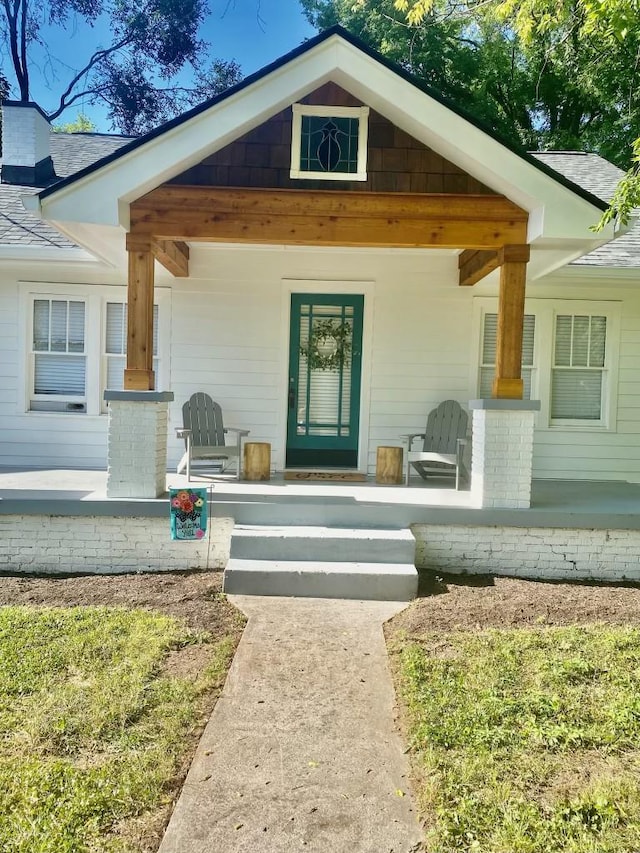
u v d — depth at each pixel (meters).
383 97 5.10
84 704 3.09
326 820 2.41
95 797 2.43
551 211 5.19
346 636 4.11
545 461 7.97
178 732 2.92
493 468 5.61
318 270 7.74
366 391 7.81
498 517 5.55
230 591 4.87
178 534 5.39
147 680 3.39
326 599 4.84
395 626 4.29
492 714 3.08
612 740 2.89
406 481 6.82
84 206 5.20
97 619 4.20
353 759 2.80
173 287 7.73
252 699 3.29
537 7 6.90
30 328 7.76
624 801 2.49
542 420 7.95
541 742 2.87
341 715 3.15
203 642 3.93
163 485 5.90
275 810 2.46
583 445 7.97
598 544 5.64
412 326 7.78
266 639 4.03
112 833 2.29
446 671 3.54
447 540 5.63
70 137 10.66
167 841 2.28
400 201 5.45
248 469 6.96
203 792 2.55
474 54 16.14
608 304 7.91
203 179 5.41
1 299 7.71
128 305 5.50
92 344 7.77
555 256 6.14
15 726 2.90
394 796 2.55
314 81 5.16
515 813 2.40
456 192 5.47
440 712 3.10
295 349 7.88
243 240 5.46
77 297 7.77
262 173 5.42
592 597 4.96
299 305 7.86
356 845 2.28
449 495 6.20
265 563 5.03
